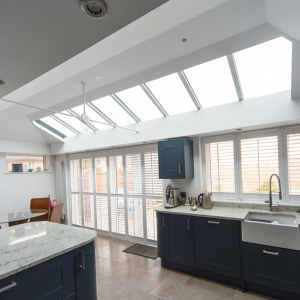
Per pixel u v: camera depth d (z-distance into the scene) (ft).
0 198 14.92
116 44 6.24
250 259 8.02
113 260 11.22
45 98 10.32
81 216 17.11
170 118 11.29
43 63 4.48
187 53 7.02
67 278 5.43
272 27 5.62
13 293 4.38
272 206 9.22
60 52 4.11
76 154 17.53
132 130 12.18
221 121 9.78
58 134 16.51
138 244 13.51
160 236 10.41
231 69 7.90
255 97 8.99
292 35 4.75
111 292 8.34
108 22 3.35
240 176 10.47
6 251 5.40
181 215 9.71
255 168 10.07
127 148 14.39
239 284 8.48
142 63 7.54
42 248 5.52
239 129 9.74
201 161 11.55
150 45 6.48
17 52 4.01
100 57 6.91
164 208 10.68
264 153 9.84
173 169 10.93
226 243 8.57
